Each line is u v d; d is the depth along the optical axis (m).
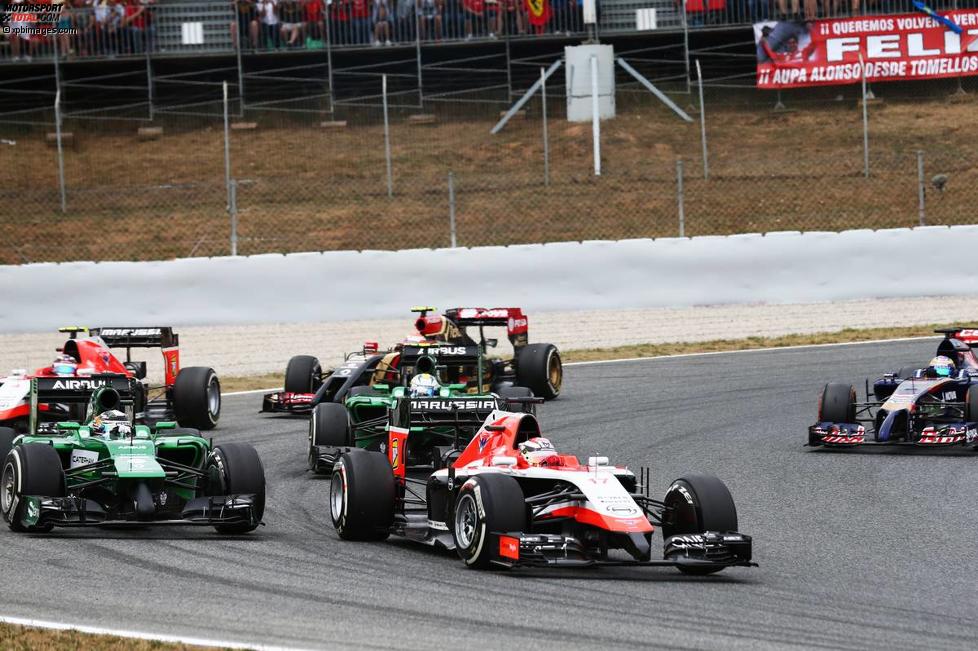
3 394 53.88
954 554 38.06
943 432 55.16
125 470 39.81
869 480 51.06
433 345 61.88
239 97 165.25
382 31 162.12
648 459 56.97
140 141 159.88
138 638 28.00
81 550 38.22
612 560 34.50
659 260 101.56
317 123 165.00
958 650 27.55
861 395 75.38
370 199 138.12
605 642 28.09
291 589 33.34
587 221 127.56
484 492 35.00
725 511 35.03
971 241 102.00
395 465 43.34
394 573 35.34
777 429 64.25
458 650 27.47
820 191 134.12
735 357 88.94
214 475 42.25
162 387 67.81
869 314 98.69
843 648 27.69
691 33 166.00
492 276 100.50
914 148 146.88
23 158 153.50
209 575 35.06
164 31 163.62
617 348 92.81
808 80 155.88
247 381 85.25
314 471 54.56
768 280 101.88
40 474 40.12
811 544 40.00
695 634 28.80
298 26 162.25
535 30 162.50
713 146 151.50
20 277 97.56
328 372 72.50
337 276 99.94
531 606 31.39
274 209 136.88
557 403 74.25
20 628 28.80
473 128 161.38
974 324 94.44
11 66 163.75
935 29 154.50
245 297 99.38
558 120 162.12
